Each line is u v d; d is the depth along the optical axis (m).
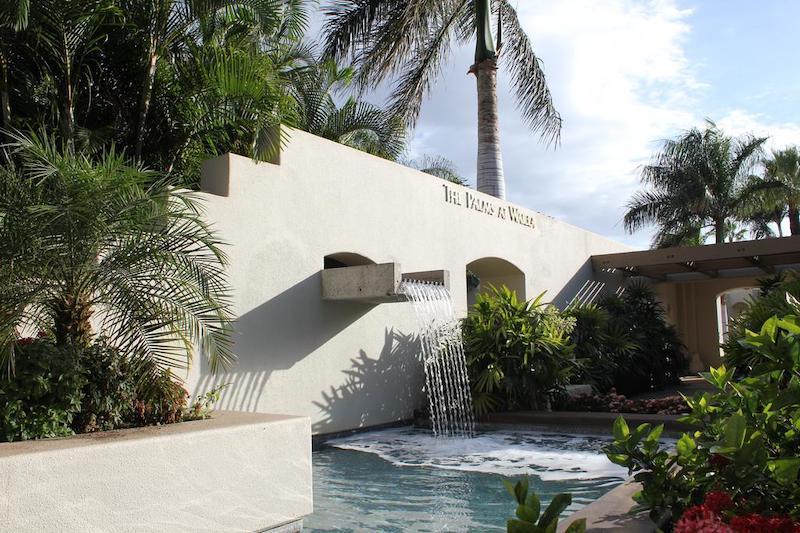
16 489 3.51
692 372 23.83
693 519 2.46
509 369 10.84
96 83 8.57
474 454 8.25
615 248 20.77
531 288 15.54
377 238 10.77
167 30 8.09
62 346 4.71
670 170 25.11
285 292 9.04
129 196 4.92
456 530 4.93
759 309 8.95
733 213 25.23
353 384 10.09
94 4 7.25
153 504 4.11
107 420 4.80
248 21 8.74
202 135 8.98
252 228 8.62
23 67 7.96
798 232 27.95
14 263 4.44
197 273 5.21
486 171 15.64
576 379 13.01
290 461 5.02
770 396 2.86
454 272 12.63
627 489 3.75
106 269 4.74
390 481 6.70
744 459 2.64
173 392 5.23
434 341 10.98
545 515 2.06
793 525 2.07
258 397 8.54
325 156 9.89
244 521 4.63
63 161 4.58
